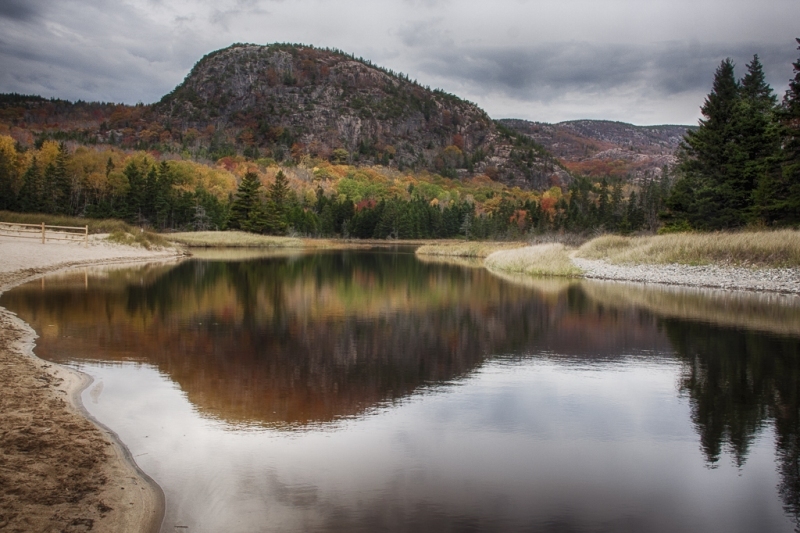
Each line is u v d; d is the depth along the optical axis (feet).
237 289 73.61
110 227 146.61
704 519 17.51
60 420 22.91
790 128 108.17
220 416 25.36
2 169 243.19
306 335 44.16
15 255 93.30
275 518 16.81
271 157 652.89
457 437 23.73
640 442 23.47
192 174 370.32
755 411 27.30
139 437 22.54
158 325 46.39
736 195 128.57
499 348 40.81
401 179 618.44
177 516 16.67
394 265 129.39
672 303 64.13
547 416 26.45
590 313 56.95
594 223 252.62
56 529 14.94
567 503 18.33
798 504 18.44
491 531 16.47
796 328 48.73
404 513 17.34
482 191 608.60
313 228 315.17
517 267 110.73
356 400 28.19
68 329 43.29
